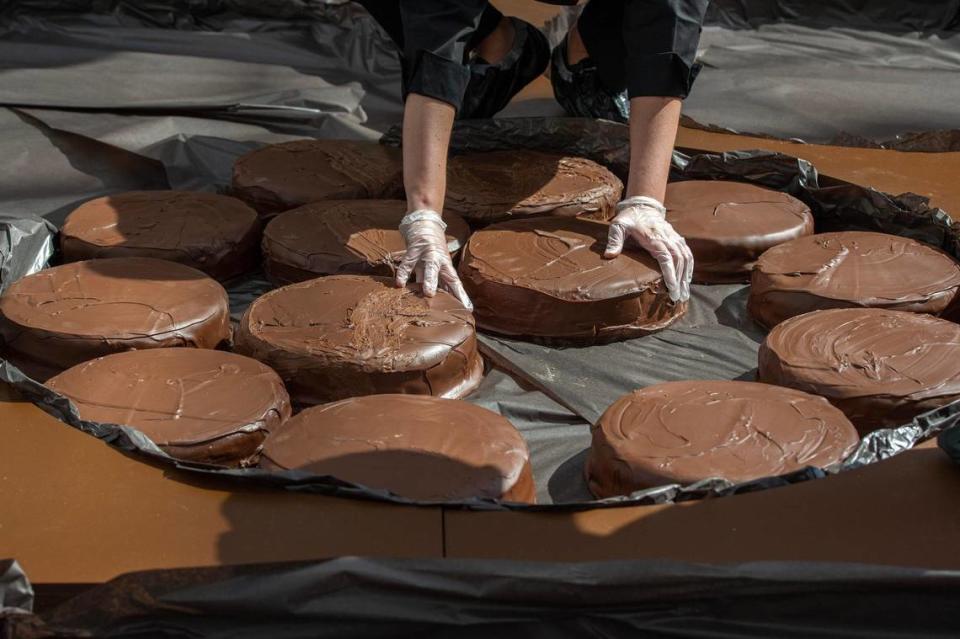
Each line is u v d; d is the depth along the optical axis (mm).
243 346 2061
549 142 2996
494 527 1473
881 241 2428
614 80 3051
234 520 1484
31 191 2920
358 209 2578
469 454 1650
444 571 1313
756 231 2496
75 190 2949
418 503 1503
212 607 1302
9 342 2070
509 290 2240
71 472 1580
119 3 4285
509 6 4184
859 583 1323
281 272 2436
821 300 2223
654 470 1625
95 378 1865
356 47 4086
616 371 2174
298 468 1611
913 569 1325
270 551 1428
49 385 1843
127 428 1643
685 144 3033
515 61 3113
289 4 4309
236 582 1307
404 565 1318
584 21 2988
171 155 3061
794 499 1521
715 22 4621
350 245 2408
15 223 2461
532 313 2240
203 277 2264
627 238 2412
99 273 2240
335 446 1662
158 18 4289
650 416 1769
